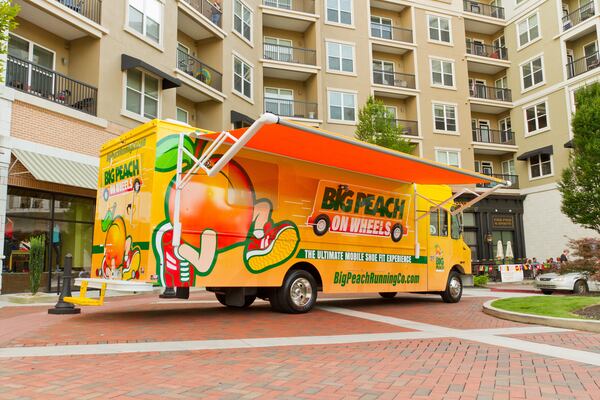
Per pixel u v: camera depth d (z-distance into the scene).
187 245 8.80
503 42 39.12
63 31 17.69
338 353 6.42
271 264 10.04
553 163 33.44
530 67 36.06
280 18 30.58
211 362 5.76
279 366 5.61
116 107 18.39
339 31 32.72
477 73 39.22
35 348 6.41
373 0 34.72
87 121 16.98
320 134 8.60
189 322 9.05
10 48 16.52
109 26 18.45
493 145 35.69
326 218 11.15
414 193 13.25
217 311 10.99
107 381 4.85
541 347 6.98
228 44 25.73
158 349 6.44
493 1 40.38
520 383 4.99
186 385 4.75
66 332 7.68
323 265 11.02
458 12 36.94
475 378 5.18
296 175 10.59
